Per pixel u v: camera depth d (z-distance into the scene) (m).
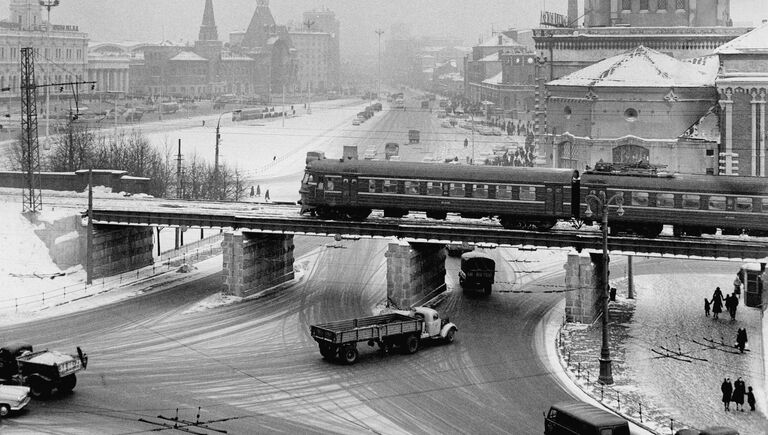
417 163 78.38
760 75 96.88
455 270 89.19
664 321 69.94
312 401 51.66
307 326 67.31
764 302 73.12
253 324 67.81
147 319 69.06
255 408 50.38
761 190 70.19
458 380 55.59
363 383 54.84
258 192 129.50
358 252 97.62
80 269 83.94
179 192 117.12
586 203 73.38
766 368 58.06
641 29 118.06
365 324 60.97
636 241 68.19
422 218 83.75
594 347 62.84
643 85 105.19
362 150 176.50
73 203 91.06
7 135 162.75
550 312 72.56
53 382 51.06
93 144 131.75
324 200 79.06
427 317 62.50
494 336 65.44
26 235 83.44
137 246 87.12
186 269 85.94
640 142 105.88
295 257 94.69
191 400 51.50
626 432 42.62
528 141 159.88
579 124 109.94
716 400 52.22
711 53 114.38
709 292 80.31
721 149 100.38
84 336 64.31
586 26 127.62
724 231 73.25
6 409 48.12
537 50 124.31
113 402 50.91
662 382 55.44
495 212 75.44
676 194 71.62
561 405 44.97
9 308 71.38
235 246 75.62
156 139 181.62
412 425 48.09
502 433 46.94
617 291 80.81
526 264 92.88
